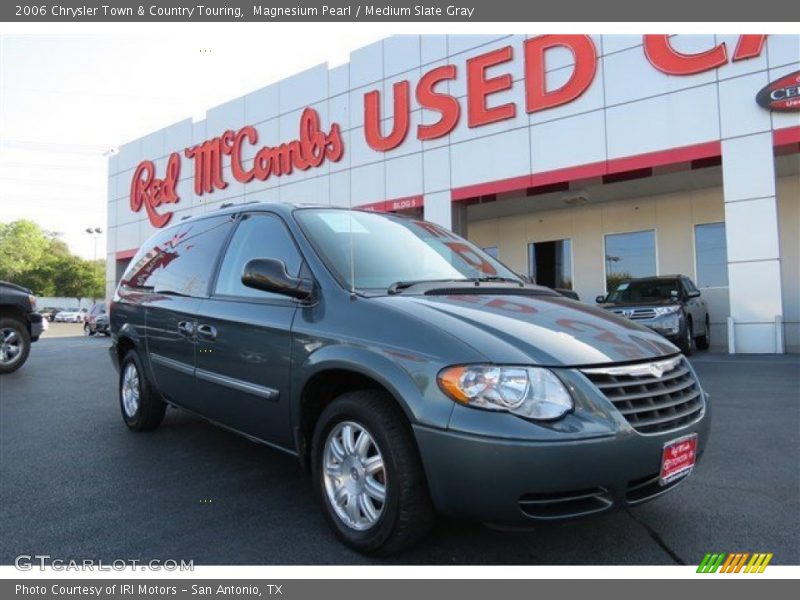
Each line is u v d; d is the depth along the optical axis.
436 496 2.58
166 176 23.17
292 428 3.35
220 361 3.93
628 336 3.01
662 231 15.91
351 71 16.98
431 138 15.26
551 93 13.41
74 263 83.88
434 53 15.29
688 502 3.61
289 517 3.42
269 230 3.96
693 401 3.01
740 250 11.25
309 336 3.20
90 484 4.00
